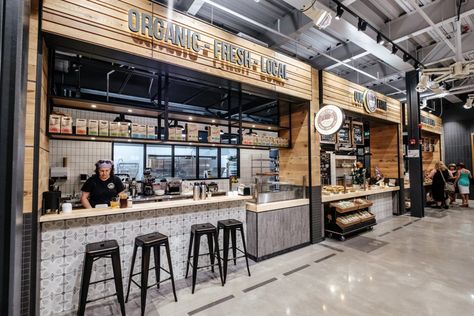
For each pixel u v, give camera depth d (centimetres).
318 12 346
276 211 421
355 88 588
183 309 265
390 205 732
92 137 307
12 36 67
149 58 292
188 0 380
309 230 475
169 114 375
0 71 66
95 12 259
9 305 65
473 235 523
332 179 712
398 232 552
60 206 277
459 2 404
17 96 67
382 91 831
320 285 313
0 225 65
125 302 282
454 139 1063
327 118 455
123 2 277
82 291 238
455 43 517
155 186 556
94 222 284
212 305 272
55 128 271
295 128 510
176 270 340
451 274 340
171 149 743
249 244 408
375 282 320
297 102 500
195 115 387
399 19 478
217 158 830
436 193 828
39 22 229
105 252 246
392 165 768
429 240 493
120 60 298
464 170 873
